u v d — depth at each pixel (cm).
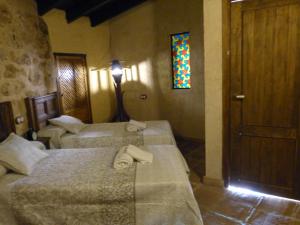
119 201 177
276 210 233
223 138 271
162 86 486
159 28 467
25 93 307
